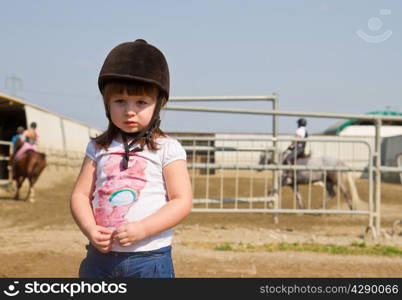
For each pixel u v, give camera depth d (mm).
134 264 1820
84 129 29125
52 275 4102
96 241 1761
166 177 1921
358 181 17734
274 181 7797
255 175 18359
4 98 17984
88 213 1878
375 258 5070
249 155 14250
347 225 7723
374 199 6629
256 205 10484
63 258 4812
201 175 9148
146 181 1883
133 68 1792
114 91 1826
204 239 6066
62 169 23203
